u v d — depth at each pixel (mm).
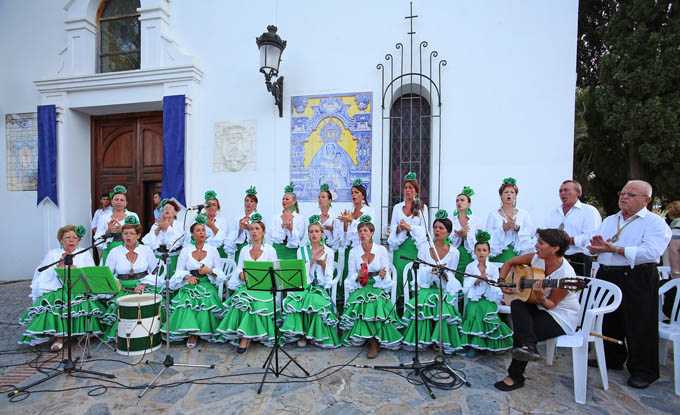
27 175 6488
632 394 2852
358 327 3514
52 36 6410
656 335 2955
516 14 4934
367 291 3576
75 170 6391
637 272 2977
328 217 4641
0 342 3875
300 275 3035
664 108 5109
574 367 2744
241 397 2756
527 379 3062
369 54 5332
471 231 4074
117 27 6402
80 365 3303
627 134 5398
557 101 4836
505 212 4094
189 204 5695
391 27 5273
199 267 3891
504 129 4973
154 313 3619
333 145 5430
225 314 3838
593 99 6605
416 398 2750
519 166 4934
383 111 5266
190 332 3670
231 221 5684
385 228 5285
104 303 3961
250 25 5672
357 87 5363
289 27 5559
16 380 3043
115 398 2760
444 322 3492
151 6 5805
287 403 2678
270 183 5594
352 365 3289
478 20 5035
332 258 3938
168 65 5719
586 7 6895
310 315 3754
